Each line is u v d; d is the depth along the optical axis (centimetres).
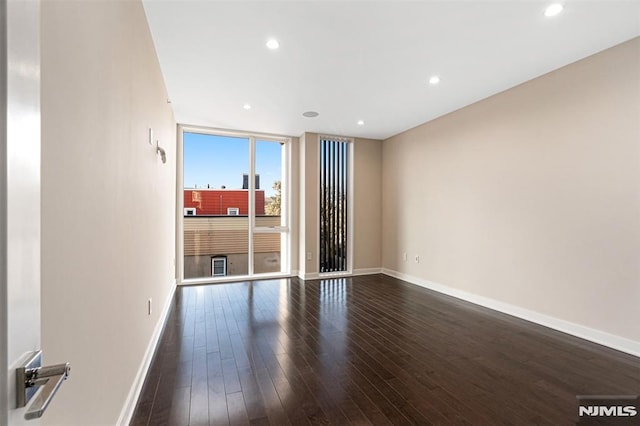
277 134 564
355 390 202
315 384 209
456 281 434
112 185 143
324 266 575
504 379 216
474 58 291
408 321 335
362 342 279
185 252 524
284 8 221
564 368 232
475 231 404
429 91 368
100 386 128
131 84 182
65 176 95
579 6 218
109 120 139
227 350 261
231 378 216
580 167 291
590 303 283
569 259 299
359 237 593
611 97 270
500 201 370
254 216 559
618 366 235
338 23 238
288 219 580
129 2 178
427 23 238
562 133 306
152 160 258
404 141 546
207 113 446
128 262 176
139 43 205
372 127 522
